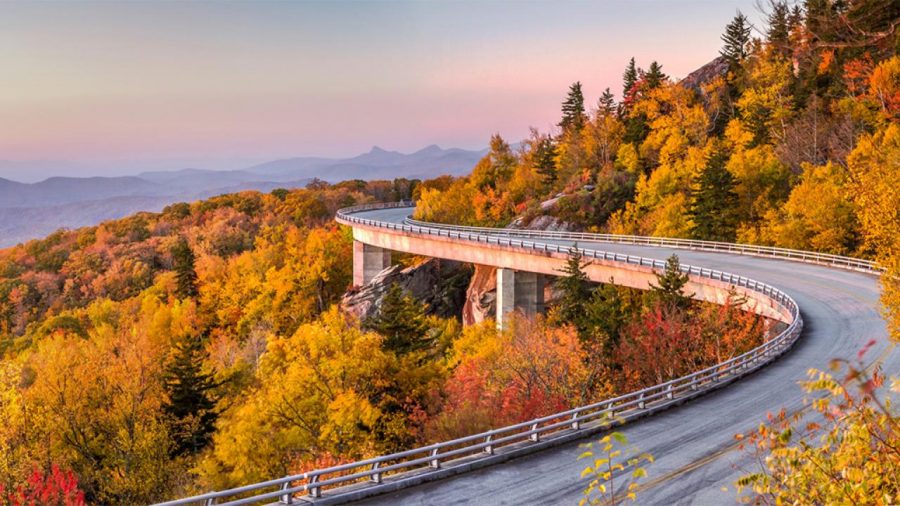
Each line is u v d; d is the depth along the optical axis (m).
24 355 78.62
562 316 55.59
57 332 91.75
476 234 75.75
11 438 41.34
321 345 40.22
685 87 117.19
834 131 79.12
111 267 127.62
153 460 40.53
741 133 89.75
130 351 50.50
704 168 78.12
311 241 107.50
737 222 74.19
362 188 184.50
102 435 43.38
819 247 60.44
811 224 62.34
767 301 42.31
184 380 45.50
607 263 57.69
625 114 121.38
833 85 86.38
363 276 97.94
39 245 156.75
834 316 39.31
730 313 42.62
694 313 45.41
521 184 108.94
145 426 42.91
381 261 98.56
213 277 107.56
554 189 105.62
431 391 39.84
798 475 7.52
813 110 83.00
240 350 75.12
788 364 31.11
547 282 77.62
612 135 110.00
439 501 17.94
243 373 55.66
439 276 92.00
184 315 89.12
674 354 40.94
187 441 44.03
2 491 35.81
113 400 44.81
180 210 167.25
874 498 6.90
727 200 73.81
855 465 7.04
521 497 17.97
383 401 39.19
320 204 157.25
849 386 25.97
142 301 105.50
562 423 22.56
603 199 92.38
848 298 43.38
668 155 92.88
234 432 37.12
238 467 36.34
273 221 148.62
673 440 21.78
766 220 70.50
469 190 115.25
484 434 20.72
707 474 18.67
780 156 82.69
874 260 55.16
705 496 17.20
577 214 91.81
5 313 114.75
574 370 40.06
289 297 99.00
